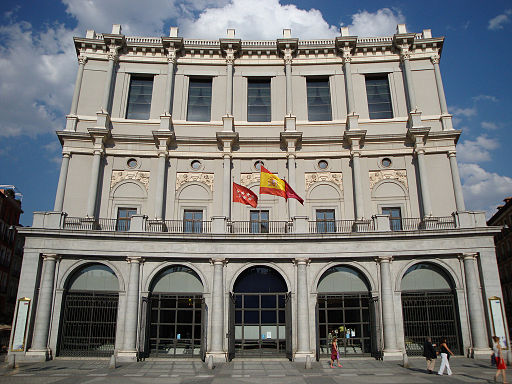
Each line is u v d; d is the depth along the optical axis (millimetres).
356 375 18828
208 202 30172
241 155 31016
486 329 24438
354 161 30172
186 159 30969
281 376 18766
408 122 31562
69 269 25438
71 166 29938
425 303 25656
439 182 29875
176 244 25844
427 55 33062
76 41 32562
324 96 33312
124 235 25594
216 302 25000
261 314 26125
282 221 27781
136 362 23453
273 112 32594
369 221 28078
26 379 17812
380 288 25484
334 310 26047
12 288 50281
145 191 30047
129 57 33281
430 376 18156
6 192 50188
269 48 33500
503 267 52031
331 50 33719
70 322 25078
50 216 26016
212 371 20312
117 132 31422
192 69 33500
